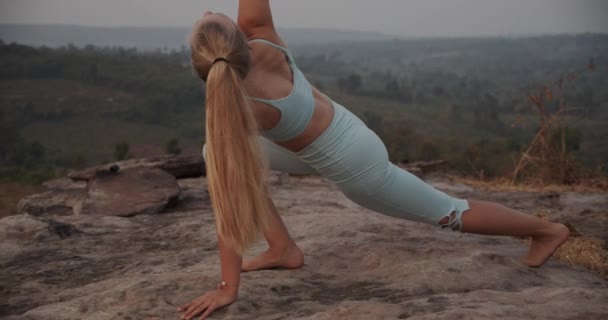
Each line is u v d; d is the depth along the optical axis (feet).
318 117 7.82
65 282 9.75
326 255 10.11
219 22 7.01
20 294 9.18
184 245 11.98
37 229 13.14
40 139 474.90
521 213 9.16
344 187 8.18
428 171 26.09
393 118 600.39
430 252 10.03
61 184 22.97
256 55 7.54
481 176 24.93
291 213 14.93
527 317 6.81
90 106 583.99
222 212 6.92
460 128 556.51
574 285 8.89
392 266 9.41
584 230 13.96
